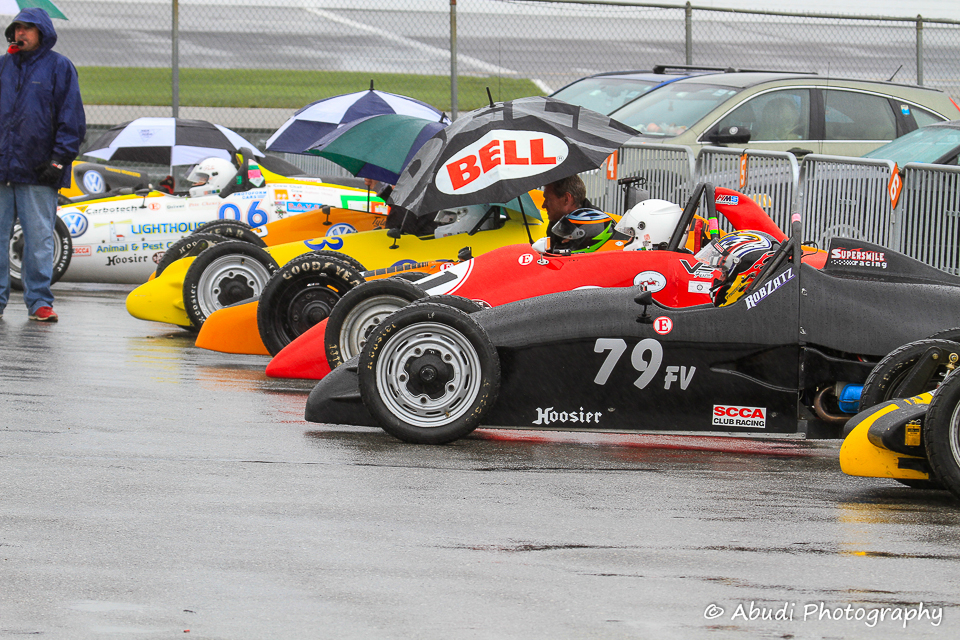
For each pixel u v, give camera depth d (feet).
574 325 52.75
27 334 82.43
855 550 38.68
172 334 87.35
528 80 226.79
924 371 49.98
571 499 44.06
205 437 53.36
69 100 84.38
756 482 48.21
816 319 52.80
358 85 223.71
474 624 31.35
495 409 53.21
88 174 129.80
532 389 53.01
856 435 46.93
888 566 37.06
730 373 52.70
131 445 51.11
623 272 61.11
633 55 240.12
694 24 188.65
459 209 79.15
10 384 64.18
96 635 30.19
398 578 34.76
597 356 52.75
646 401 52.95
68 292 109.19
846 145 111.86
